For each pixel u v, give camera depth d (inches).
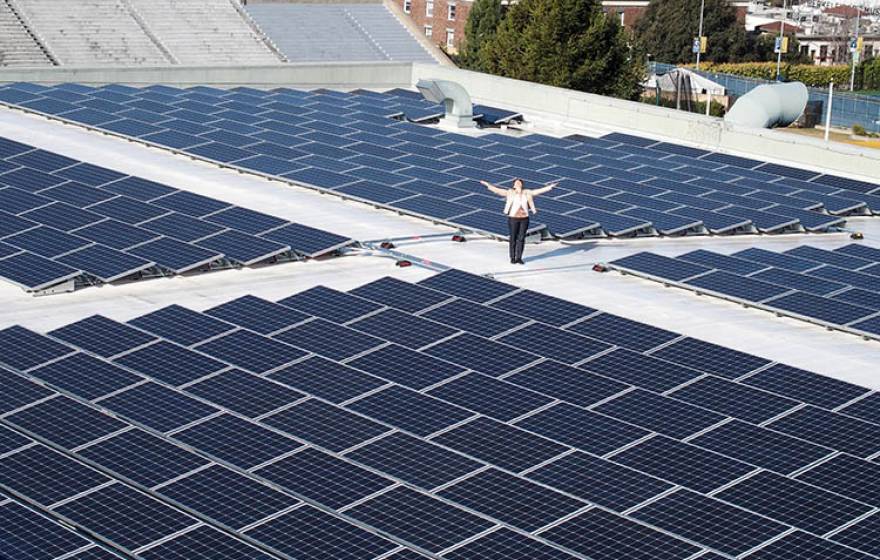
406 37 4598.9
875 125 4276.6
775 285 1439.5
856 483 917.2
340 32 4505.4
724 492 900.6
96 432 976.3
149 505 870.4
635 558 809.5
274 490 893.2
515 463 938.7
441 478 910.4
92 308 1347.2
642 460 948.0
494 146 2304.4
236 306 1268.5
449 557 815.1
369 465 932.6
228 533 842.8
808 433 1007.0
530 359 1135.6
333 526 848.9
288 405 1024.2
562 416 1018.1
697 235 1779.0
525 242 1651.1
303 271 1497.3
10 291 1385.3
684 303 1432.1
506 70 3858.3
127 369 1086.4
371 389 1059.3
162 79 2982.3
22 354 1121.4
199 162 2059.5
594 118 2714.1
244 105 2618.1
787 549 815.7
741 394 1077.1
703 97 4463.6
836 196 2009.1
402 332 1209.4
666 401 1048.8
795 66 5846.5
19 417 1002.1
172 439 967.6
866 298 1411.2
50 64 3860.7
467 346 1168.8
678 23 5984.3
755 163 2301.9
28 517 851.4
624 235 1728.6
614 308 1409.9
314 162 2044.8
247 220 1617.9
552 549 820.0
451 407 1021.2
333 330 1200.8
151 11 4247.0
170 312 1234.0
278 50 4318.4
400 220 1743.4
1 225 1546.5
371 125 2454.5
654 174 2121.1
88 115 2353.6
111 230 1536.7
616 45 3836.1
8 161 1907.0
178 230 1558.8
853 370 1256.2
